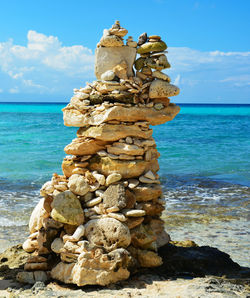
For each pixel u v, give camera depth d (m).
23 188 14.08
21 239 9.05
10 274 6.19
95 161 6.46
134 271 5.81
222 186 14.45
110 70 6.48
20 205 11.81
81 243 5.62
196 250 6.77
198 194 13.20
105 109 6.34
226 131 36.69
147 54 6.70
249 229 9.65
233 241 8.77
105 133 6.35
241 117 61.88
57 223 6.06
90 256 5.48
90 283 5.39
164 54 6.61
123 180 6.40
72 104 6.66
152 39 6.60
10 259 7.07
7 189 13.88
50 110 82.19
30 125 39.16
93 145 6.50
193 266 6.23
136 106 6.43
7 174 16.45
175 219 10.37
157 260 6.10
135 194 6.33
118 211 6.04
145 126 6.49
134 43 6.65
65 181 6.50
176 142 28.02
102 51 6.60
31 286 5.69
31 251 6.60
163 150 24.00
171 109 6.71
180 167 18.36
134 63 6.81
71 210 5.93
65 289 5.50
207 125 44.25
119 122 6.42
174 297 5.02
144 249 6.14
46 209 6.20
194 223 10.08
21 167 17.92
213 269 6.25
